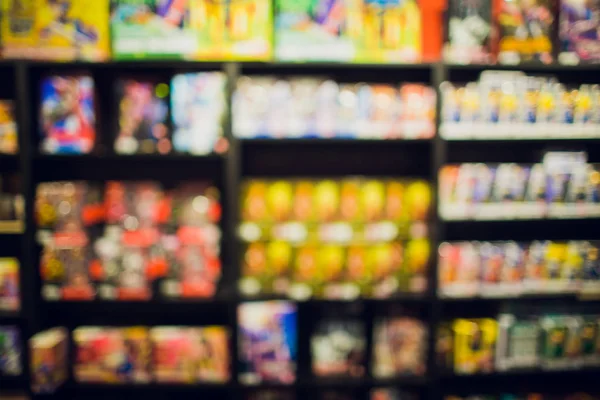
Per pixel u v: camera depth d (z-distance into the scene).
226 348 2.64
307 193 2.60
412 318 2.77
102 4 2.53
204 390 3.01
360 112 2.55
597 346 2.70
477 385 3.12
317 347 2.69
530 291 2.67
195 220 2.61
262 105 2.53
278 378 2.64
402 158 3.07
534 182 2.62
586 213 2.62
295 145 3.04
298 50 2.52
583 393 2.95
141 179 3.05
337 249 2.61
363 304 2.93
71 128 2.54
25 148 2.51
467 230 3.13
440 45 2.64
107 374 2.63
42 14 2.51
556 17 2.65
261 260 2.61
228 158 2.51
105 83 2.85
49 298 2.59
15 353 2.66
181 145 2.55
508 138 2.58
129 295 2.59
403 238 2.65
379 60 2.54
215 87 2.54
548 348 2.68
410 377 2.69
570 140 2.75
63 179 3.01
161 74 2.79
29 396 2.59
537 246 2.68
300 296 2.61
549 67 2.55
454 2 2.57
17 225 2.60
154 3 2.50
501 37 2.59
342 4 2.51
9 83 2.93
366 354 2.77
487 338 2.69
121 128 2.57
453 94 2.55
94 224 2.68
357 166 3.08
